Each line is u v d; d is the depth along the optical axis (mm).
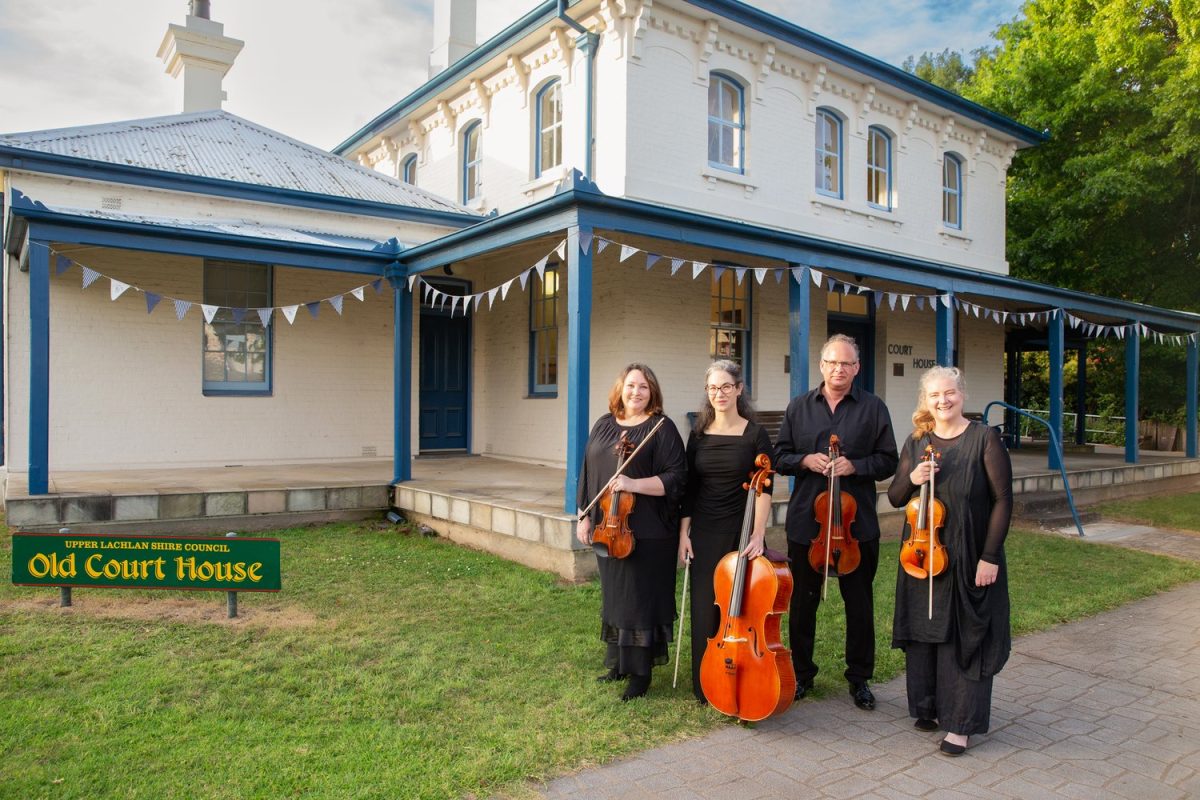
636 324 9641
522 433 11023
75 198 9102
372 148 15492
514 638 4902
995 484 3523
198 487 7840
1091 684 4508
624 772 3316
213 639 4785
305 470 9680
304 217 10422
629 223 6828
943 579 3584
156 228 7680
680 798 3115
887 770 3396
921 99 12391
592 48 9555
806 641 4172
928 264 9500
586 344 6484
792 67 10852
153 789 3041
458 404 11945
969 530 3553
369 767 3248
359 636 4906
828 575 3936
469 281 11867
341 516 8375
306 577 6227
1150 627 5633
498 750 3439
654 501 4027
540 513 6473
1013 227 17531
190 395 9703
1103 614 5969
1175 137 14531
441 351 11773
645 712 3875
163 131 11359
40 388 7121
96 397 9172
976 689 3502
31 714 3684
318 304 8453
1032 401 23750
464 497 7438
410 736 3543
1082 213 16078
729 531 3934
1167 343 16141
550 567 6438
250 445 10086
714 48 10070
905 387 12828
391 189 11867
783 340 11156
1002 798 3172
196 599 5660
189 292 9711
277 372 10258
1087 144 16219
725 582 3768
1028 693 4367
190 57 13125
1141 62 15516
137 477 8672
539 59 10742
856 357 4188
